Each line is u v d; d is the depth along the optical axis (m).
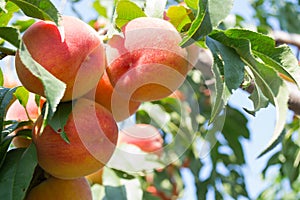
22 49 0.51
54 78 0.51
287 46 0.62
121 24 0.62
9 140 0.58
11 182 0.54
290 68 0.61
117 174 0.83
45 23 0.56
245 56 0.60
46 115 0.51
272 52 0.62
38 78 0.53
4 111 0.58
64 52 0.54
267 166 1.27
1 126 0.57
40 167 0.59
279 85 0.60
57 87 0.50
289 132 1.19
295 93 0.81
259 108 0.61
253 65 0.60
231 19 0.85
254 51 0.62
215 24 0.55
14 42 0.53
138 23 0.58
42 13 0.55
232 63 0.58
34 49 0.54
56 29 0.55
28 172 0.54
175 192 1.18
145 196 0.95
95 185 0.82
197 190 1.22
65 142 0.56
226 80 0.57
